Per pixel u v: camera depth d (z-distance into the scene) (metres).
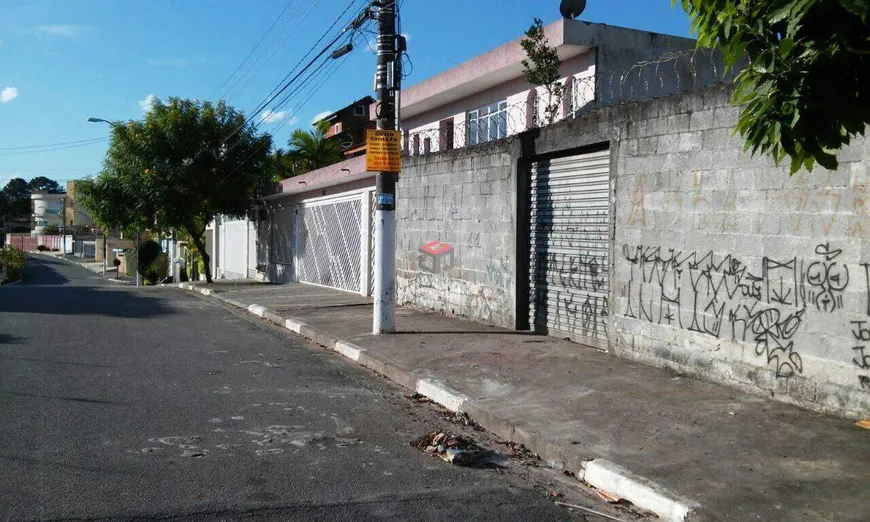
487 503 4.73
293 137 26.83
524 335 10.66
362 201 17.91
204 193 24.64
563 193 10.22
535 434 5.96
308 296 18.06
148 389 7.78
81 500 4.55
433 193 13.45
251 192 25.88
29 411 6.72
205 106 24.94
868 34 3.57
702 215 7.52
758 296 6.88
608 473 5.07
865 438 5.61
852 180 6.00
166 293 21.30
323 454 5.66
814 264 6.34
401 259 14.74
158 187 23.69
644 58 13.65
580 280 9.89
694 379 7.62
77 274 56.75
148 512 4.38
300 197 22.95
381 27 10.91
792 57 3.69
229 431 6.23
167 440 5.91
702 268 7.53
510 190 11.16
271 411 6.98
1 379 8.09
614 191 8.84
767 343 6.79
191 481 4.95
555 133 10.07
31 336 11.27
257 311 15.43
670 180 7.94
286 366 9.38
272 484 4.94
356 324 12.45
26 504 4.46
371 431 6.38
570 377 7.88
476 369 8.44
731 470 5.04
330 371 9.14
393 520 4.38
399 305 14.68
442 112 18.62
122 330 12.27
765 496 4.59
